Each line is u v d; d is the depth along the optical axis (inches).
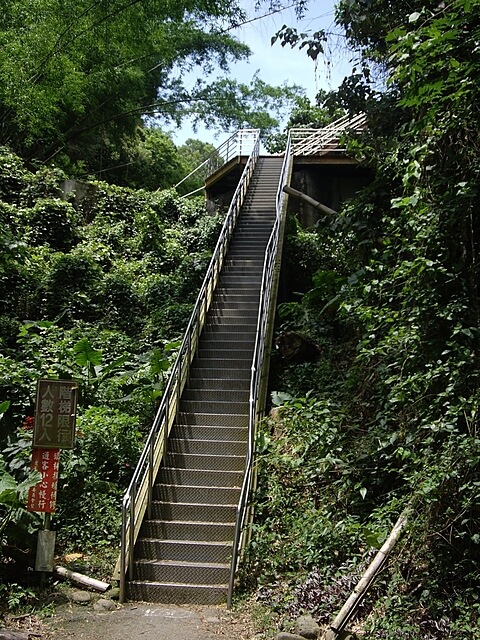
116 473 314.2
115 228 677.3
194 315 369.7
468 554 200.5
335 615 197.3
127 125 970.7
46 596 225.5
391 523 223.3
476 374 216.8
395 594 197.5
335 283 411.5
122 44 764.0
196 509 264.2
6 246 449.7
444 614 189.2
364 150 364.5
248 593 226.8
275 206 623.5
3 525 232.2
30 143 778.8
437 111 244.2
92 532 271.0
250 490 266.4
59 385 241.3
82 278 539.5
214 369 357.4
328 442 272.8
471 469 200.2
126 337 469.4
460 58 230.8
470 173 247.3
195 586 229.6
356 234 357.7
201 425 313.4
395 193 343.3
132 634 198.8
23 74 615.2
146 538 255.3
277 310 447.2
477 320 234.2
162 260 643.5
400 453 221.6
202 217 743.7
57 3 601.0
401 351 255.0
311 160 657.6
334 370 367.2
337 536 232.1
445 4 258.2
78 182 716.7
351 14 324.5
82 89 768.9
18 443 285.3
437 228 247.8
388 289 290.2
